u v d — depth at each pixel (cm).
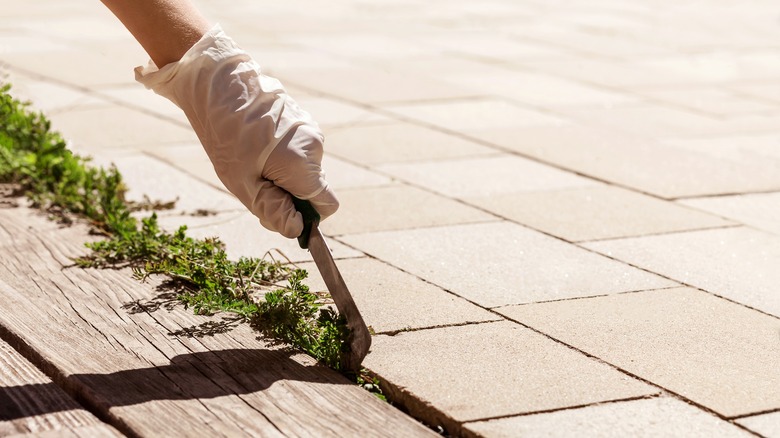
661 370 152
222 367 150
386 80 340
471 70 365
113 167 218
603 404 144
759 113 308
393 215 205
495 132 271
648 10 578
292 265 180
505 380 148
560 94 328
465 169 233
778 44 457
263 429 138
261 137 145
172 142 250
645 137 271
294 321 156
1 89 216
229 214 203
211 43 145
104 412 141
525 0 605
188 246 175
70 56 361
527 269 182
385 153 245
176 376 148
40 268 176
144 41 146
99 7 512
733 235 200
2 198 205
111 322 160
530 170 234
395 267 181
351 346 151
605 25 505
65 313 163
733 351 157
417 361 152
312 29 456
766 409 144
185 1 148
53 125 260
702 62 401
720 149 260
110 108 283
